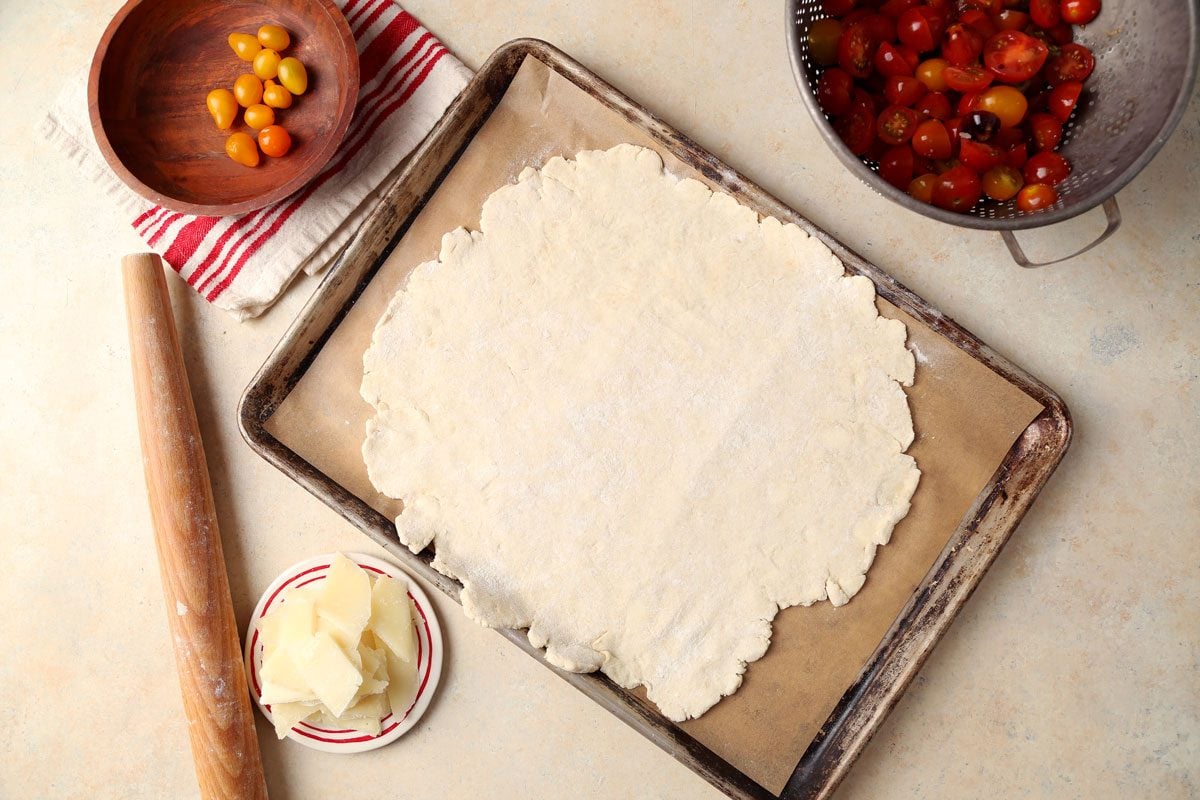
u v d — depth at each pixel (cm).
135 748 93
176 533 87
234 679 88
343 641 88
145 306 88
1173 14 77
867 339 87
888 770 91
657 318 89
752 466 88
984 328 92
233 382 93
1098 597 91
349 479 88
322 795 92
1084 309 91
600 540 88
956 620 92
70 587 94
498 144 90
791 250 88
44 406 94
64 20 95
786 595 87
